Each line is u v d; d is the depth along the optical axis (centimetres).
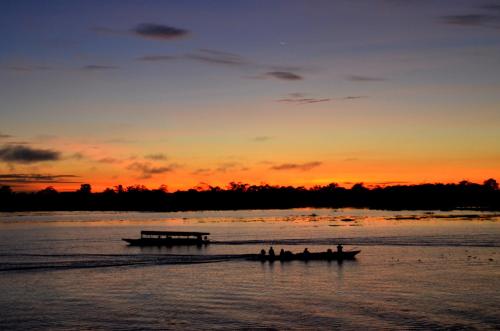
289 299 6800
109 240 16562
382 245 13400
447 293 7044
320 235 17800
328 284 7825
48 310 6319
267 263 10000
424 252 11594
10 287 7675
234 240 16012
